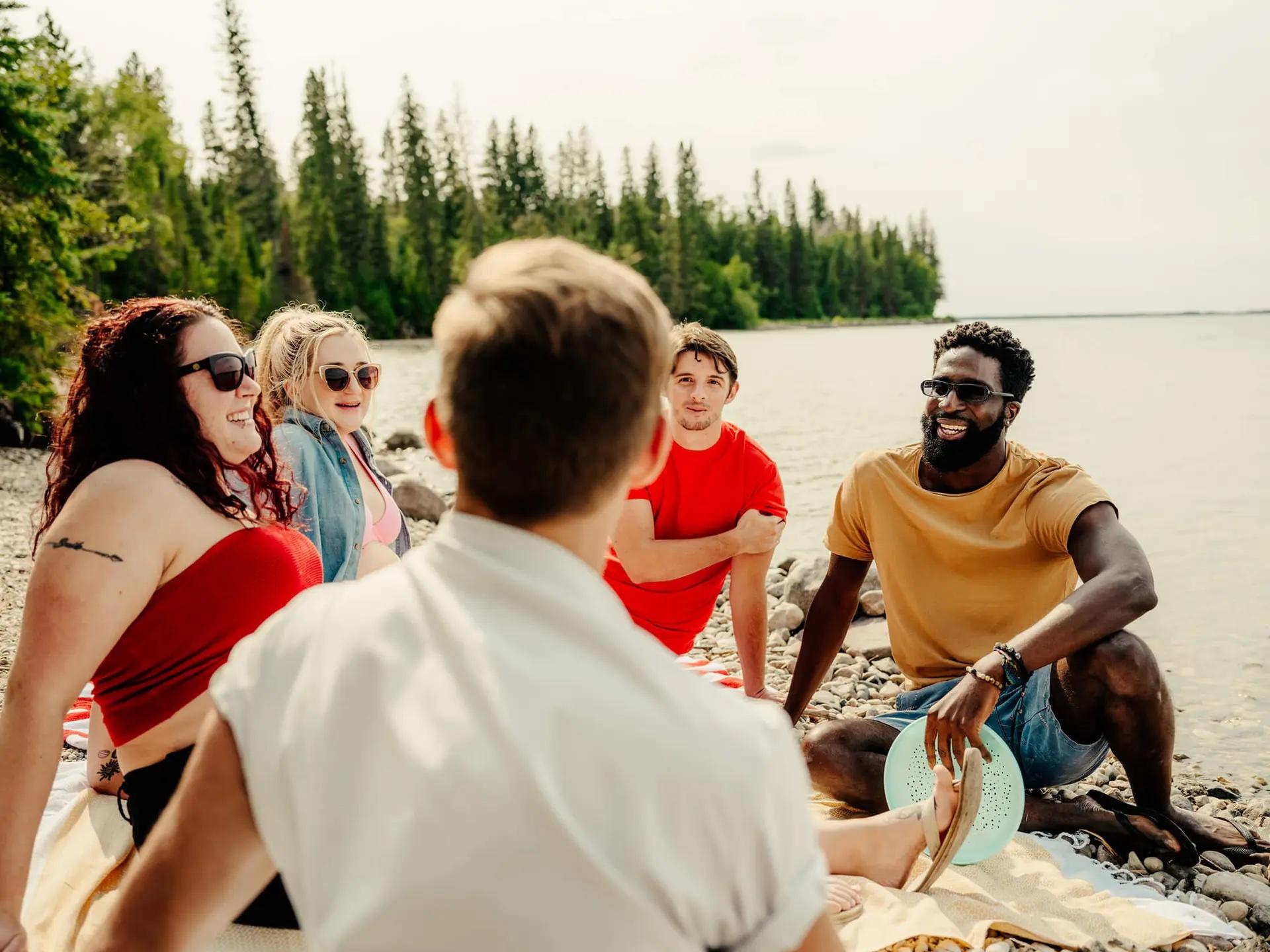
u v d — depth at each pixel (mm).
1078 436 17969
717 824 954
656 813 939
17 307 15992
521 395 996
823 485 12828
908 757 3271
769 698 4363
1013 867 3086
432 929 925
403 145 83000
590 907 917
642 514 3918
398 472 13273
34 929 2557
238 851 1096
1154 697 3057
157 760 2262
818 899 1024
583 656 978
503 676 948
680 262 92875
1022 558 3471
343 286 74375
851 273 124812
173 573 2197
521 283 1022
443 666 976
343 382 3703
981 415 3391
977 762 2766
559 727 936
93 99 31484
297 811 1004
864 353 54750
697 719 974
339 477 3531
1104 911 2838
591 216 95812
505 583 1000
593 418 1005
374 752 971
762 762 980
